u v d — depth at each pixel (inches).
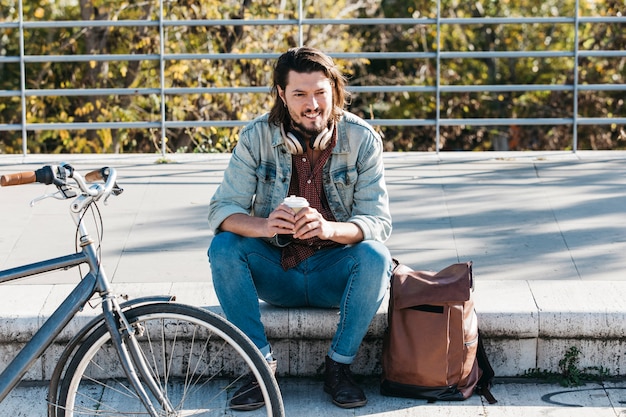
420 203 277.1
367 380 203.5
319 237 183.5
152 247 245.4
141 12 695.1
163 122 352.2
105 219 265.4
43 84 765.3
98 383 196.1
